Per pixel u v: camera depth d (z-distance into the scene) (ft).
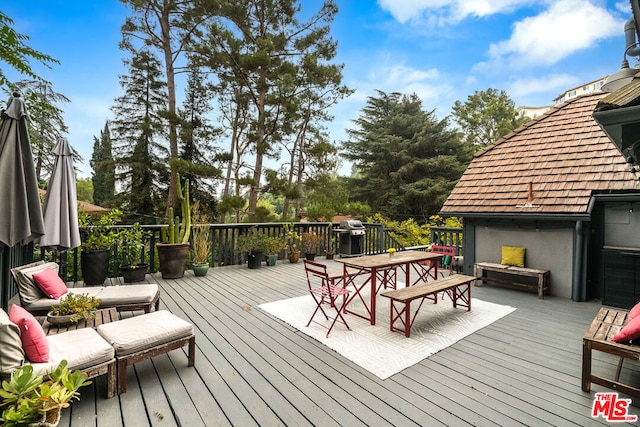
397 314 12.01
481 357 9.20
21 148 9.83
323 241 27.76
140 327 8.20
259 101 38.65
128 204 51.83
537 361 8.96
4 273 10.91
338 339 10.32
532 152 19.40
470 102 83.05
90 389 7.48
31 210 10.12
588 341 7.37
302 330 11.09
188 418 6.46
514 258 17.08
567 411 6.74
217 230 22.99
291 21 39.42
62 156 13.21
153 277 19.12
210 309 13.46
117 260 18.69
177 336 8.30
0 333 5.88
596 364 8.75
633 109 6.12
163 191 53.62
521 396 7.27
